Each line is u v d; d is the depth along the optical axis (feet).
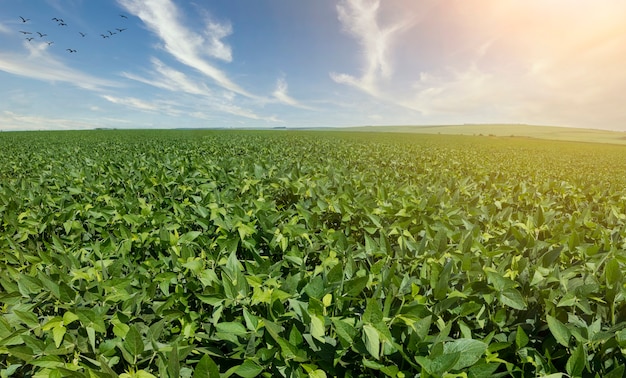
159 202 15.16
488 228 12.57
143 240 10.49
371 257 9.56
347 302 6.62
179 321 7.86
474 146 127.03
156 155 38.37
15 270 8.51
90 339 6.15
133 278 8.49
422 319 5.65
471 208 14.15
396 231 10.89
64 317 6.03
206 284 7.48
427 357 5.08
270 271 8.34
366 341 5.14
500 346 5.88
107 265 8.95
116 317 6.57
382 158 54.29
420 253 9.11
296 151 65.72
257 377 6.26
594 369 5.68
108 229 12.96
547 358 5.98
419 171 36.65
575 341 6.11
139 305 7.56
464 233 10.73
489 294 6.80
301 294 7.09
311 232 11.30
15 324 6.85
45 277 7.00
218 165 27.84
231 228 10.90
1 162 41.42
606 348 5.66
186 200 15.07
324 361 5.70
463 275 7.82
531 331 6.70
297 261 8.74
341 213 13.25
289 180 19.22
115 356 6.19
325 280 7.27
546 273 7.85
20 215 12.84
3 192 16.88
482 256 9.05
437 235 9.14
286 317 6.54
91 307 7.19
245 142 98.63
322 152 64.95
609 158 98.43
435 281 7.17
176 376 5.16
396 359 5.61
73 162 37.37
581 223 12.44
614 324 6.50
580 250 9.43
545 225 11.93
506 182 23.76
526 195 18.20
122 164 29.35
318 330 5.60
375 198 15.52
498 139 221.66
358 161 47.78
